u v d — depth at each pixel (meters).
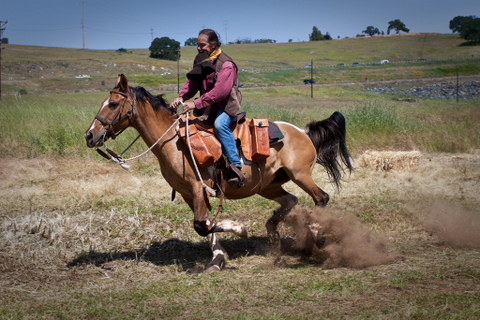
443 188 8.53
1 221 6.63
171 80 58.16
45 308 4.14
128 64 79.62
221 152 5.06
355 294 4.31
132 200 7.81
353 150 12.46
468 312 3.77
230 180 5.05
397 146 12.99
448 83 59.00
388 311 3.89
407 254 5.54
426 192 8.26
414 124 14.80
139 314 4.00
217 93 4.86
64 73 70.81
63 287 4.70
